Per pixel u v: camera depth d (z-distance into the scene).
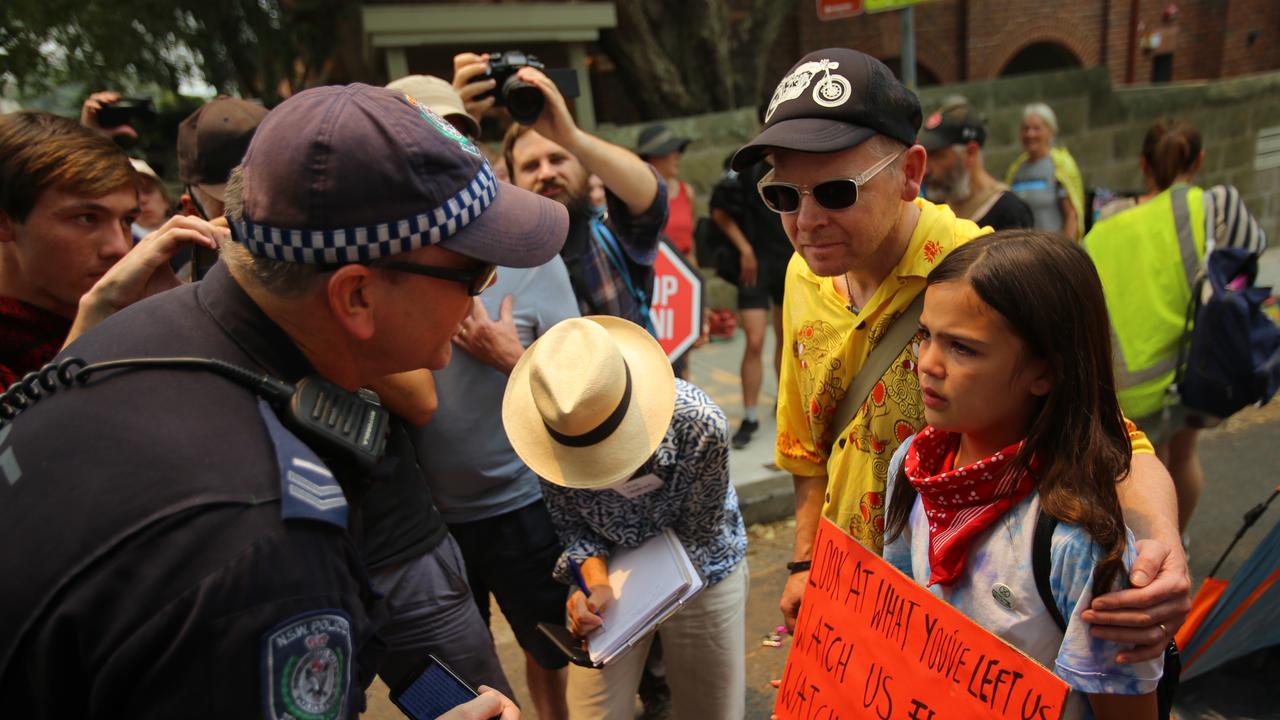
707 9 7.77
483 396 2.21
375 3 6.53
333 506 0.91
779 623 3.39
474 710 1.27
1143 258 2.96
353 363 1.08
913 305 1.66
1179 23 12.54
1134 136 8.98
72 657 0.83
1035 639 1.23
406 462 2.00
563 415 1.71
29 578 0.83
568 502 1.99
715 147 7.51
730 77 8.17
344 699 0.91
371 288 0.99
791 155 1.58
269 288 0.99
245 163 0.98
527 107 2.39
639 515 1.97
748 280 4.85
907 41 4.80
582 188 2.74
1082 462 1.19
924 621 1.32
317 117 0.95
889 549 1.57
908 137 1.57
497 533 2.31
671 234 6.19
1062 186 5.54
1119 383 3.04
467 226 1.01
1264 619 2.39
